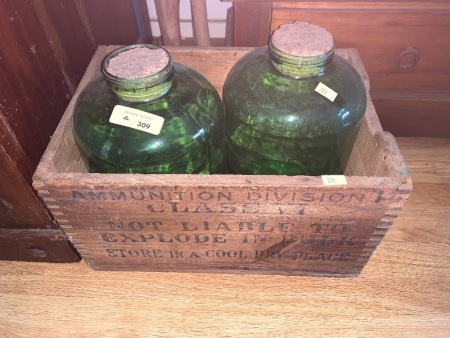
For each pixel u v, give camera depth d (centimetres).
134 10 126
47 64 82
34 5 77
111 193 68
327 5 89
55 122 86
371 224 74
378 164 74
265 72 73
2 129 68
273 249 83
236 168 85
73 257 93
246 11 90
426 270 93
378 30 94
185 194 68
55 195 69
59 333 84
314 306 87
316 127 71
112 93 70
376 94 109
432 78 105
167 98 70
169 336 83
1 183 75
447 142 121
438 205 106
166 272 93
